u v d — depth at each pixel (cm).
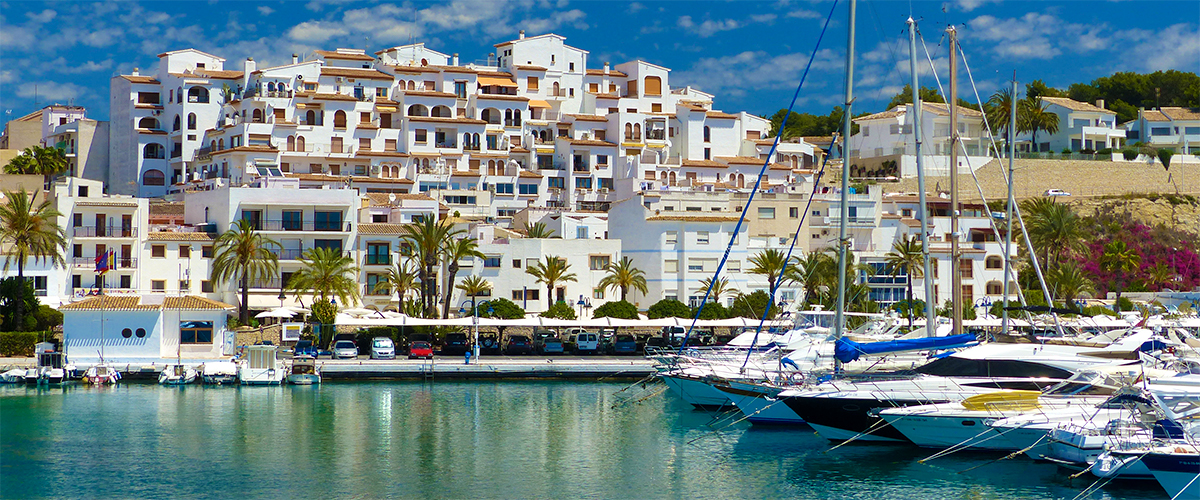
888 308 11088
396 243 11019
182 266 10644
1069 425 4488
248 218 10750
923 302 11106
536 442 5612
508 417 6359
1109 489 4428
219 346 8088
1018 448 4862
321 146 14825
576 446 5516
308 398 7025
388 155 14950
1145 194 15488
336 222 10938
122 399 6856
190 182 15012
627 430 5941
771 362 6612
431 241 10075
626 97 17462
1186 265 14150
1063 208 12325
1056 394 4941
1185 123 18112
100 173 16275
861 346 5338
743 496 4503
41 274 10281
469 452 5369
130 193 15512
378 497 4512
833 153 17788
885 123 16438
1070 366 5159
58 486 4653
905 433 5056
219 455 5241
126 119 15862
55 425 5931
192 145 15388
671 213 12106
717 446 5484
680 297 11725
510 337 9444
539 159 15912
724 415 6394
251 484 4712
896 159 16112
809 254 11244
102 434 5716
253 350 7694
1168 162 16612
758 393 6019
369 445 5522
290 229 10825
